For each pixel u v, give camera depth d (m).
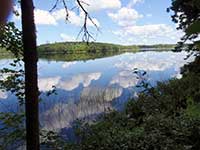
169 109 14.15
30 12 3.57
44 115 18.59
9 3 0.57
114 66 85.31
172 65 68.12
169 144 9.18
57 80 50.78
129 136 9.89
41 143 8.50
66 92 30.92
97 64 100.88
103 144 9.66
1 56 6.75
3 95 17.17
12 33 5.84
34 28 3.68
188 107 2.20
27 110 3.95
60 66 96.38
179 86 16.06
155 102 15.58
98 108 21.06
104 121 13.48
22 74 6.79
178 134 9.70
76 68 85.69
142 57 136.75
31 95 3.89
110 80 44.09
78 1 3.93
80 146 9.46
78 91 31.73
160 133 9.94
